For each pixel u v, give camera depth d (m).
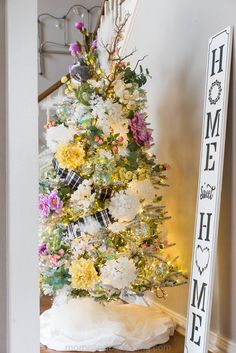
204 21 2.25
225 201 2.07
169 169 2.55
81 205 2.19
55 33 5.44
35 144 1.15
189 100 2.42
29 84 1.14
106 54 2.61
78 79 2.34
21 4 1.13
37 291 1.14
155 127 2.84
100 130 2.20
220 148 1.95
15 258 1.11
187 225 2.44
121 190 2.22
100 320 2.27
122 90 2.29
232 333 2.00
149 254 2.27
